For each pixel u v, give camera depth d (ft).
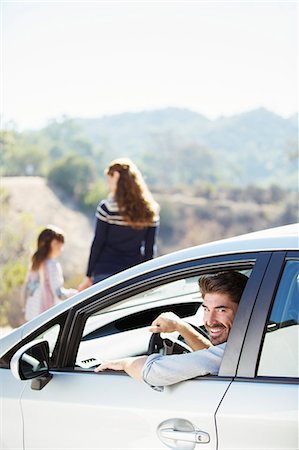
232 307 10.53
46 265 22.93
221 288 10.56
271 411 9.20
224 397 9.52
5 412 10.93
